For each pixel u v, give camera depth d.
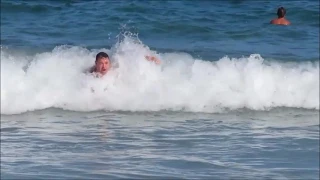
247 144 32.72
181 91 39.41
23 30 57.22
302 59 50.44
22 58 40.41
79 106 38.41
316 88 41.41
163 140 33.03
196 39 58.38
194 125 36.19
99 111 38.31
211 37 59.09
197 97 39.50
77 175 27.20
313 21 66.69
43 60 39.44
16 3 63.34
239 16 66.00
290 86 41.12
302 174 28.42
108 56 39.34
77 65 39.78
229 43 56.94
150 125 35.84
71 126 35.12
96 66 39.19
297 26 64.44
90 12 63.34
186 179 27.19
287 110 40.38
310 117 39.06
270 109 40.31
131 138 33.19
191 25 60.47
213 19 64.06
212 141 33.09
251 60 41.28
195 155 30.59
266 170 28.81
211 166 29.08
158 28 60.09
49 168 27.97
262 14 66.75
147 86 39.22
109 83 39.00
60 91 38.56
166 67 40.16
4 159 28.97
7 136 32.78
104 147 31.44
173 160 29.73
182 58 42.22
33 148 30.86
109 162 29.11
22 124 35.19
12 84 37.97
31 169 27.77
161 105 39.06
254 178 27.70
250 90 40.34
